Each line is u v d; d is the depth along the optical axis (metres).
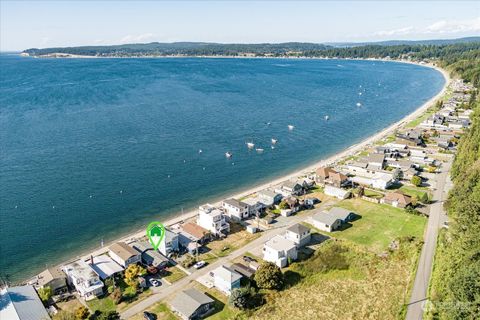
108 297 62.28
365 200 97.81
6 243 80.19
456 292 51.84
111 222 89.00
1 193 101.62
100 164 123.75
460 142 126.12
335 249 74.81
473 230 64.94
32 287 63.28
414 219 86.69
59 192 103.31
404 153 129.50
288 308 59.31
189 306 57.56
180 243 76.94
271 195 97.06
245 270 67.25
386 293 62.09
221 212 85.50
